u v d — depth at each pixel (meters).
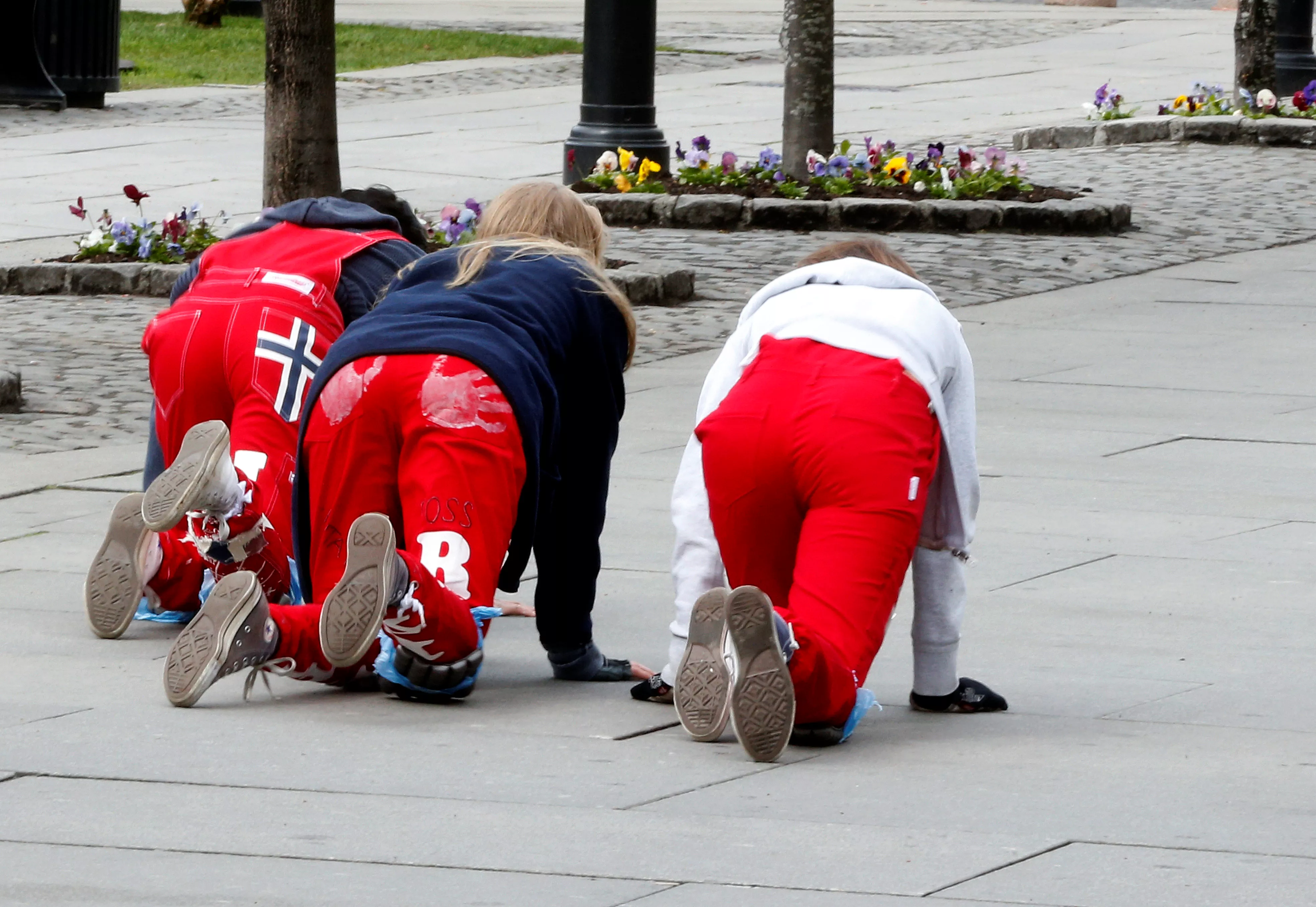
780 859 11.91
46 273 40.84
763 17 113.31
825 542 14.46
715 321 37.12
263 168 56.06
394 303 16.11
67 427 27.88
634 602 19.38
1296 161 61.66
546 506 16.33
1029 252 44.88
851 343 14.90
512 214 16.89
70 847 12.01
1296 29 77.75
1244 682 16.55
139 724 14.85
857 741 14.81
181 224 42.28
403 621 14.85
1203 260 44.69
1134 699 16.02
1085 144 65.81
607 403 16.48
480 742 14.59
